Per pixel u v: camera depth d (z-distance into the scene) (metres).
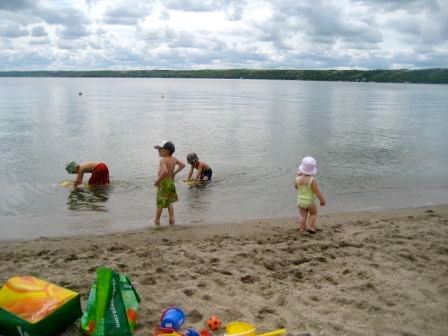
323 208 11.22
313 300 5.66
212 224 9.54
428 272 6.59
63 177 14.20
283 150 20.97
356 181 14.58
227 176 14.78
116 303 4.61
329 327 5.00
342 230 8.93
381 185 14.05
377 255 7.30
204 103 60.72
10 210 10.53
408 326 5.08
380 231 8.80
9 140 22.41
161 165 9.31
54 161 17.06
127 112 42.59
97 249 7.65
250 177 14.67
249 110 48.38
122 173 14.99
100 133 26.08
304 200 8.79
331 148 21.92
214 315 5.20
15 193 12.15
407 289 5.98
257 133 27.67
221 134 26.88
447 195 12.86
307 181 8.75
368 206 11.48
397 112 48.72
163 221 9.80
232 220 9.95
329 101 70.62
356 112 47.88
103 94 84.81
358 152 20.80
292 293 5.84
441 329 5.03
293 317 5.21
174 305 5.41
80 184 13.05
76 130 27.23
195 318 5.13
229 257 7.15
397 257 7.22
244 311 5.32
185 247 7.70
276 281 6.24
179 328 4.78
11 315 4.45
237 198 11.98
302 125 33.12
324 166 17.16
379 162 18.25
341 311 5.38
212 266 6.75
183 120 35.56
